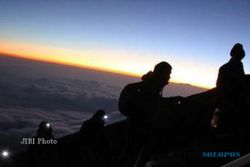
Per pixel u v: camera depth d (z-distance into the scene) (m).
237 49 6.84
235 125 7.10
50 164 9.52
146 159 4.98
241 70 6.93
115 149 7.64
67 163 9.48
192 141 7.58
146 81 4.73
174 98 5.95
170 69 4.70
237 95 6.95
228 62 7.00
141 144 4.93
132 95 4.72
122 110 4.82
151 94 4.69
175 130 8.16
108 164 7.16
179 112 8.84
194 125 8.65
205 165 6.04
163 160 6.30
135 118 4.81
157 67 4.67
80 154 9.71
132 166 5.11
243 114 7.08
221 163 6.12
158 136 7.57
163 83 4.72
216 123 7.22
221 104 7.08
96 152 7.50
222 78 6.96
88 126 7.50
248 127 7.11
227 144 6.99
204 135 7.97
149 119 4.82
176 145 7.42
